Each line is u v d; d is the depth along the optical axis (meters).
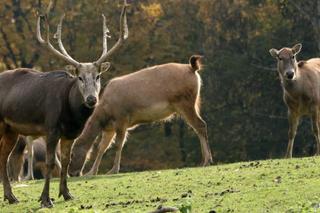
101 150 69.94
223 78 129.00
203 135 67.31
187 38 132.12
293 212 39.44
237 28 133.75
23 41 124.81
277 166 53.12
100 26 126.12
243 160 127.31
